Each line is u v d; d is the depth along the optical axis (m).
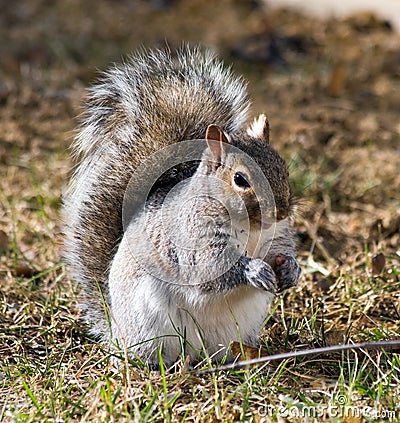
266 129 9.50
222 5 24.77
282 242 9.08
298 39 21.95
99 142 10.23
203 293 8.70
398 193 14.43
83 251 10.04
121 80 10.39
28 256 12.16
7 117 16.98
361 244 12.59
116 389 8.10
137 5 24.75
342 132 16.78
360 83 19.66
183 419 7.57
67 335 9.97
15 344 9.58
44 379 8.61
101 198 9.97
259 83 19.34
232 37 21.73
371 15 23.28
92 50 20.77
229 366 8.16
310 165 15.15
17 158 15.43
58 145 15.88
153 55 10.78
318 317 10.15
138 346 8.89
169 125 9.90
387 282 10.88
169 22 23.19
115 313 9.17
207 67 10.41
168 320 8.77
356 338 9.50
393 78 20.11
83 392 8.20
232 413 7.84
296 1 24.34
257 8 24.56
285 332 9.69
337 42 21.84
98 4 24.78
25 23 22.67
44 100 17.81
